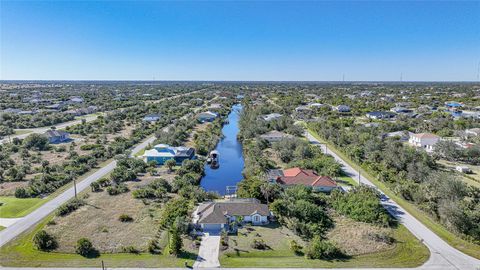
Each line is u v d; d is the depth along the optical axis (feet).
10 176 218.18
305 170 217.97
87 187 203.82
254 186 184.14
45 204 176.65
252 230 150.30
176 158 265.34
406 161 226.58
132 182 213.66
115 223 155.63
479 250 131.54
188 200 183.62
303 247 135.23
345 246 135.13
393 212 167.12
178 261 124.36
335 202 173.37
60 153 287.07
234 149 328.29
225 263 123.13
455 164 248.93
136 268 119.55
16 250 130.31
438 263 123.44
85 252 128.57
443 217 151.02
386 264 123.03
